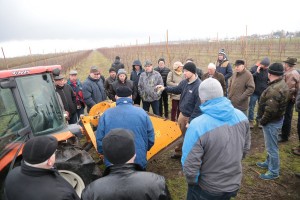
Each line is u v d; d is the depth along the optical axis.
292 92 5.04
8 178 1.86
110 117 2.96
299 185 3.90
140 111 3.03
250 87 5.40
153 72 6.49
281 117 3.77
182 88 4.75
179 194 3.82
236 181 2.38
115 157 1.65
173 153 5.14
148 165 4.71
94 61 37.66
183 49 34.09
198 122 2.30
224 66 7.35
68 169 3.12
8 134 2.82
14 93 2.93
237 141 2.33
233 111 2.36
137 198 1.60
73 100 5.98
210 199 2.42
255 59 19.34
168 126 4.20
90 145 4.52
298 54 21.30
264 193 3.75
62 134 3.32
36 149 1.75
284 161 4.60
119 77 6.11
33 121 3.10
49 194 1.74
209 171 2.34
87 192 1.66
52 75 3.46
